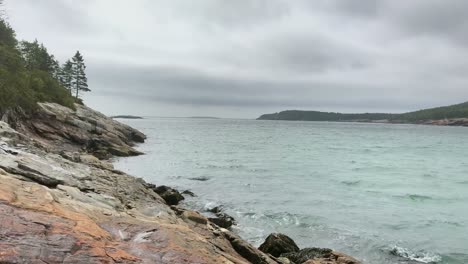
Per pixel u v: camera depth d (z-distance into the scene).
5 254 5.50
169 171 36.81
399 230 19.55
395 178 35.66
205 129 153.75
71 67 91.94
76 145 41.31
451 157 56.81
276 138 99.81
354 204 24.70
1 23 60.97
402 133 145.00
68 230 6.75
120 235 7.59
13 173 11.94
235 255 10.88
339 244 17.33
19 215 6.81
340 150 66.12
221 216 20.62
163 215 13.05
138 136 71.19
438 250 16.95
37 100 42.09
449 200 26.45
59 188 11.54
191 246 7.93
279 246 14.91
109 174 19.50
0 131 19.53
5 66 41.38
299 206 23.59
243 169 39.41
